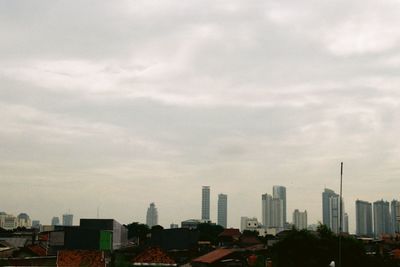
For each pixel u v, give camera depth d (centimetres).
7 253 8356
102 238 8175
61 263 6550
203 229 15725
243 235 11638
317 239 6075
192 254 8231
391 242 10156
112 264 6831
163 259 6638
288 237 6119
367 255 6334
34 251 8125
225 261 6569
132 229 15212
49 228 16050
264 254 7106
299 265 5903
